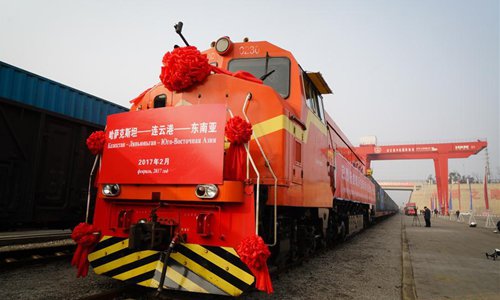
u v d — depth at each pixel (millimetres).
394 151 48500
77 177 6910
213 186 3619
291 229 5754
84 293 4301
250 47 5781
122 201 4195
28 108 6098
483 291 5230
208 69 4652
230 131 3689
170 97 4719
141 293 4250
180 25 4527
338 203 9711
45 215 6336
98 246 4230
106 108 9312
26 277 5117
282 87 5523
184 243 3771
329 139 7918
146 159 4008
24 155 6043
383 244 11219
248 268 3520
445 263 7727
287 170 4559
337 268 6691
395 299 4758
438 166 47938
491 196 65750
